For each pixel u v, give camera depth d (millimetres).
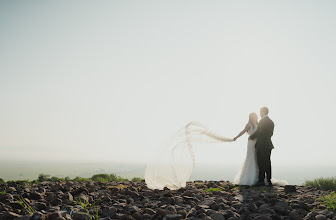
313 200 5145
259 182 7523
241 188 7031
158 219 3740
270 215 3848
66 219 3494
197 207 4281
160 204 4539
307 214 4113
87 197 5012
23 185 7055
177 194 5672
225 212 3930
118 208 4180
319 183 8039
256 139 7738
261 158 7480
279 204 4660
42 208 4254
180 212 3936
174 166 6391
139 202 4781
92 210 3961
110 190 6074
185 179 6363
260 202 4688
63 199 4855
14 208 4285
